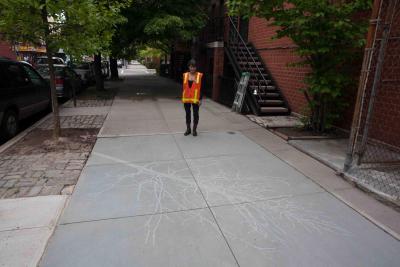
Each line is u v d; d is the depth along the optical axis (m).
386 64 5.90
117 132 7.14
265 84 10.26
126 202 3.88
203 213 3.64
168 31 12.44
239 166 5.14
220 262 2.82
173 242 3.09
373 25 4.29
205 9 14.72
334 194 4.16
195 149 5.98
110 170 4.88
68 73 12.65
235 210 3.72
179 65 22.73
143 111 9.92
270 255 2.92
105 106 10.93
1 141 6.85
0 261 2.79
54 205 3.79
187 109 6.80
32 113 8.29
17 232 3.23
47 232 3.23
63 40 5.77
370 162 4.98
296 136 6.80
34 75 8.70
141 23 11.99
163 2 12.12
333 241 3.14
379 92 6.10
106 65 27.00
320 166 5.18
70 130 7.33
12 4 5.07
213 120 8.62
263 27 11.53
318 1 5.64
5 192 4.12
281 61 10.18
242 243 3.09
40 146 6.08
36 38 5.88
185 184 4.41
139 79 25.92
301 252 2.97
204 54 16.45
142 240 3.12
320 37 6.09
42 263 2.78
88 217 3.53
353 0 6.25
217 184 4.43
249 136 6.99
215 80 12.21
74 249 2.97
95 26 5.91
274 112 9.45
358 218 3.58
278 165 5.21
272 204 3.88
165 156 5.56
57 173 4.76
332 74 6.30
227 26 12.96
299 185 4.44
